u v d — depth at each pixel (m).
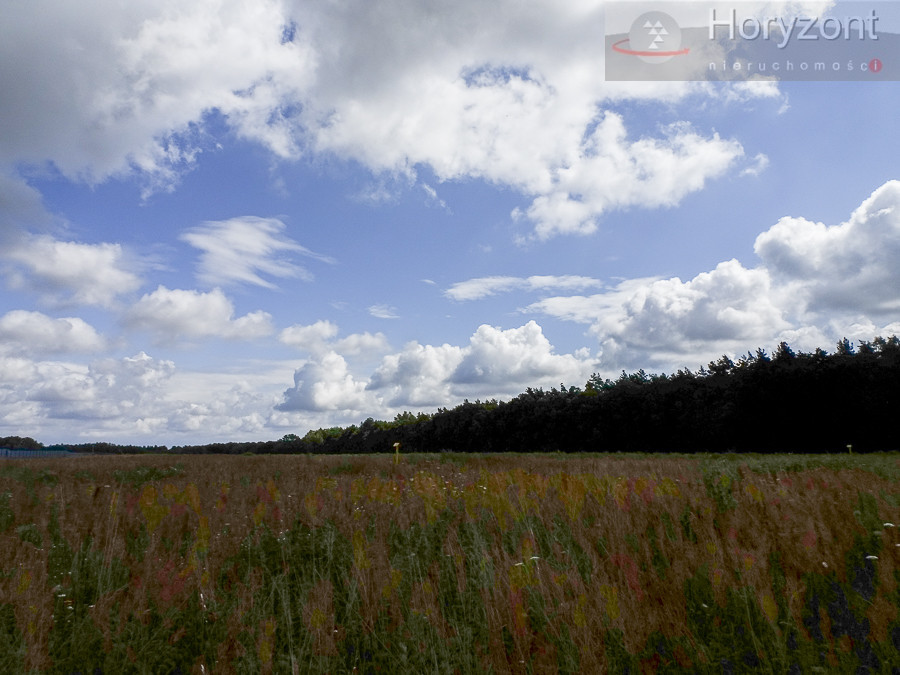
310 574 3.94
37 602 3.42
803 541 3.76
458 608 3.25
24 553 4.41
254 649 2.90
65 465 15.22
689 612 3.09
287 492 7.06
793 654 2.64
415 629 2.95
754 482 5.91
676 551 3.79
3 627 3.16
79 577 3.95
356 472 12.20
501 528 4.43
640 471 8.92
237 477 10.82
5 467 13.71
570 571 3.53
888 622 2.76
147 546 4.65
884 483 5.57
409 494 6.20
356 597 3.46
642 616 2.98
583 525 4.56
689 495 5.38
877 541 3.70
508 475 6.32
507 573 3.48
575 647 2.76
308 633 3.02
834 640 2.72
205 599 3.52
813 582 3.33
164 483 9.59
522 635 2.85
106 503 6.53
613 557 3.68
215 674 2.73
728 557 3.62
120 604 3.44
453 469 11.59
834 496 4.92
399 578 3.42
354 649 3.00
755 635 2.82
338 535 4.70
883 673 2.46
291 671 2.72
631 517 4.72
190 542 4.68
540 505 5.28
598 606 3.02
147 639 3.12
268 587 3.78
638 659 2.64
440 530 4.74
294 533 4.81
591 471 9.02
